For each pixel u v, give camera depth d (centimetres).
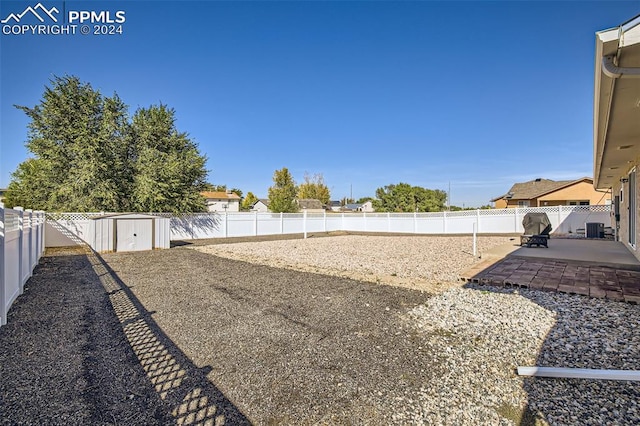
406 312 471
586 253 905
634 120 477
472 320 427
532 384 268
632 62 293
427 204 3666
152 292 613
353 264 916
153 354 337
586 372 272
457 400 248
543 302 489
